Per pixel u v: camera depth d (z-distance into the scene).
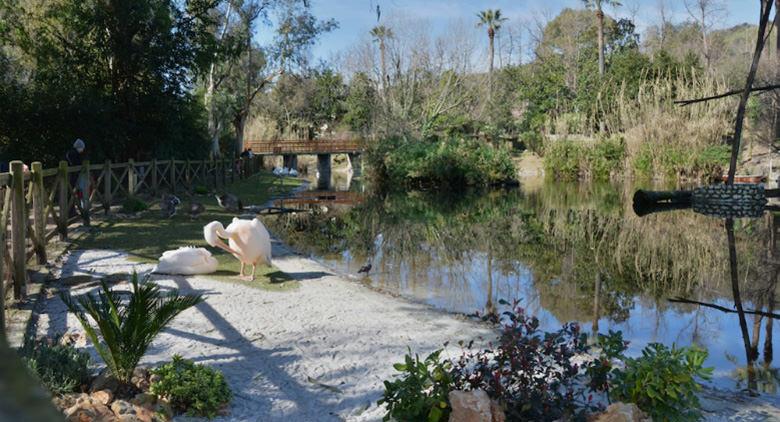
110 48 19.42
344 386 4.59
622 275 10.16
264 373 4.77
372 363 5.13
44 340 4.61
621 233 15.09
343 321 6.34
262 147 38.69
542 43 56.75
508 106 48.94
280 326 6.04
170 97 21.02
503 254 11.93
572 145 33.88
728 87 30.36
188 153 22.44
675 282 9.66
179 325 5.91
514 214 18.95
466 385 3.94
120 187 14.77
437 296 8.11
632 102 33.34
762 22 17.47
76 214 12.33
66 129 18.48
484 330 6.28
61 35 20.48
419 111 41.97
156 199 16.94
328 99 52.69
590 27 52.28
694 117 29.92
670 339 6.63
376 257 11.16
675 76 37.47
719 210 19.78
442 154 29.31
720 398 4.67
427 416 3.53
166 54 20.42
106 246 9.88
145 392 3.85
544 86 47.06
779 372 5.55
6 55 19.75
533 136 41.62
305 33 35.09
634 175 31.83
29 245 8.68
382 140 32.00
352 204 21.48
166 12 20.00
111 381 3.89
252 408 4.10
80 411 3.36
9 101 17.78
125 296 6.72
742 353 6.15
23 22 19.78
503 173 29.97
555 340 3.88
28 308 6.07
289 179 32.66
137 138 20.83
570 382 4.14
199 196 19.25
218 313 6.39
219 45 22.81
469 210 20.00
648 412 3.66
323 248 11.99
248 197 21.38
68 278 7.56
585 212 19.52
